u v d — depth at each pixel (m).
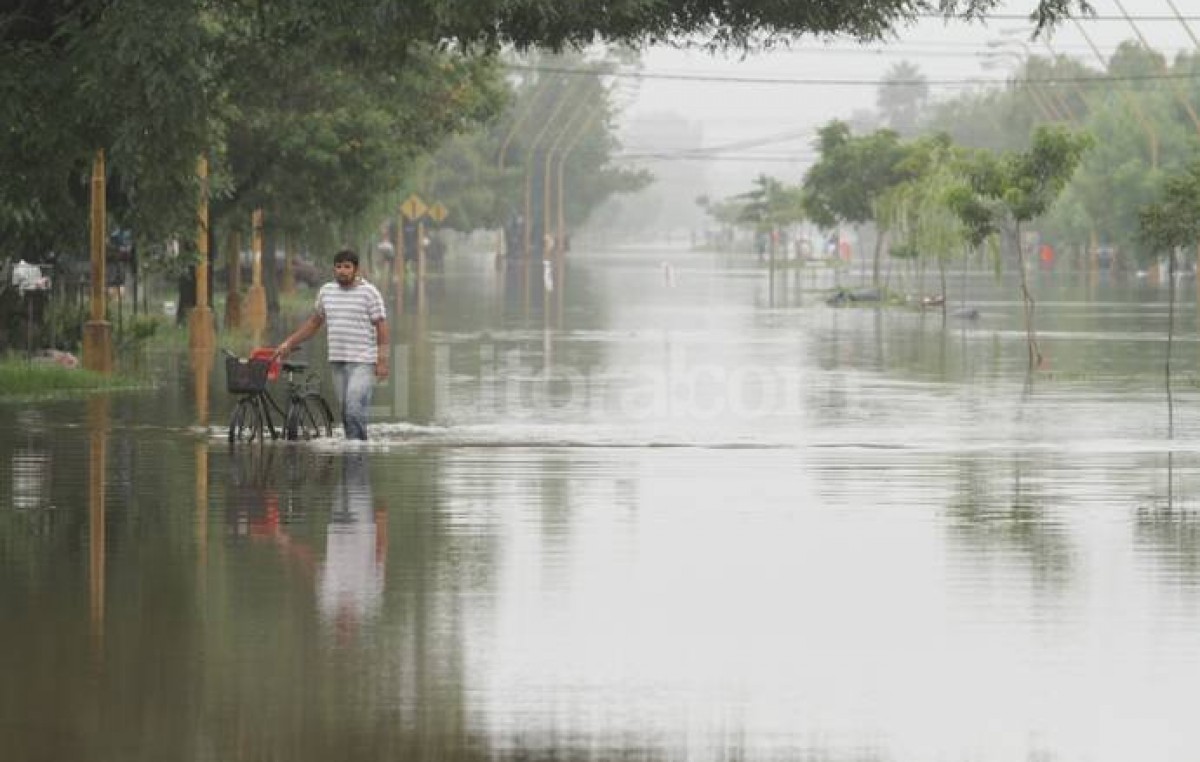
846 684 27.47
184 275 115.50
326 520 42.81
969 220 110.31
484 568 36.66
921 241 162.62
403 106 125.56
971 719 25.50
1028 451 57.88
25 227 74.44
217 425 64.50
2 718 25.42
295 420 59.88
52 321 92.75
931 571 36.41
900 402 75.56
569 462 54.56
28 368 78.75
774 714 25.81
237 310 124.94
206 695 26.70
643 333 124.94
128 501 45.91
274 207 123.12
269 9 64.94
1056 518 43.41
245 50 70.62
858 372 91.56
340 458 55.28
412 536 40.53
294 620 31.75
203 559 37.62
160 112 57.75
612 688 27.20
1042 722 25.34
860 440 61.22
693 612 32.47
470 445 59.06
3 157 64.25
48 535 40.56
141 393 77.44
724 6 63.78
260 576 35.75
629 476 51.25
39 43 61.09
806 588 34.66
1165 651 29.44
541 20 59.91
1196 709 25.97
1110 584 35.03
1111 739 24.52
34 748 24.03
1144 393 79.94
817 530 41.53
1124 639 30.31
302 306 163.12
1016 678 27.73
